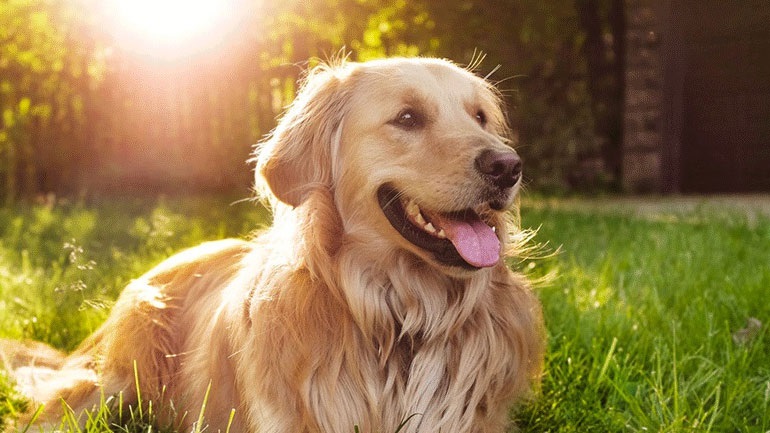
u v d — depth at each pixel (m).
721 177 4.52
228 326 1.12
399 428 1.04
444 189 1.04
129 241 2.43
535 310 1.17
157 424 1.18
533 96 4.63
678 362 1.25
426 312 1.08
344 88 1.12
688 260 1.81
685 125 4.59
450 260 1.04
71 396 1.22
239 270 1.20
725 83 4.46
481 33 4.28
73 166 4.46
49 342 1.50
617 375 1.22
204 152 4.49
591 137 4.59
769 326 1.37
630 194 4.46
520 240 1.14
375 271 1.08
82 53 4.39
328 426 1.03
